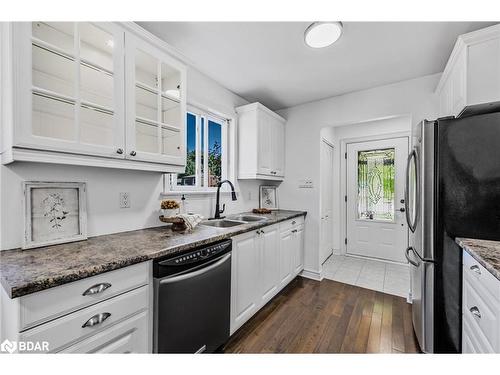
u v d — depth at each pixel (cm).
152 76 159
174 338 122
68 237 133
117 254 111
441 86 212
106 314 97
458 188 147
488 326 101
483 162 142
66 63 119
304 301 238
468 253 127
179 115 174
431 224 154
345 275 310
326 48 187
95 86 129
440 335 152
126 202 167
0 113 107
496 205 139
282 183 333
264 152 281
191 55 199
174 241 138
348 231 394
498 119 139
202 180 246
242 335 182
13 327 78
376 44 181
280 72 228
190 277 131
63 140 112
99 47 131
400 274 313
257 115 267
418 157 168
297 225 290
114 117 131
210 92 241
